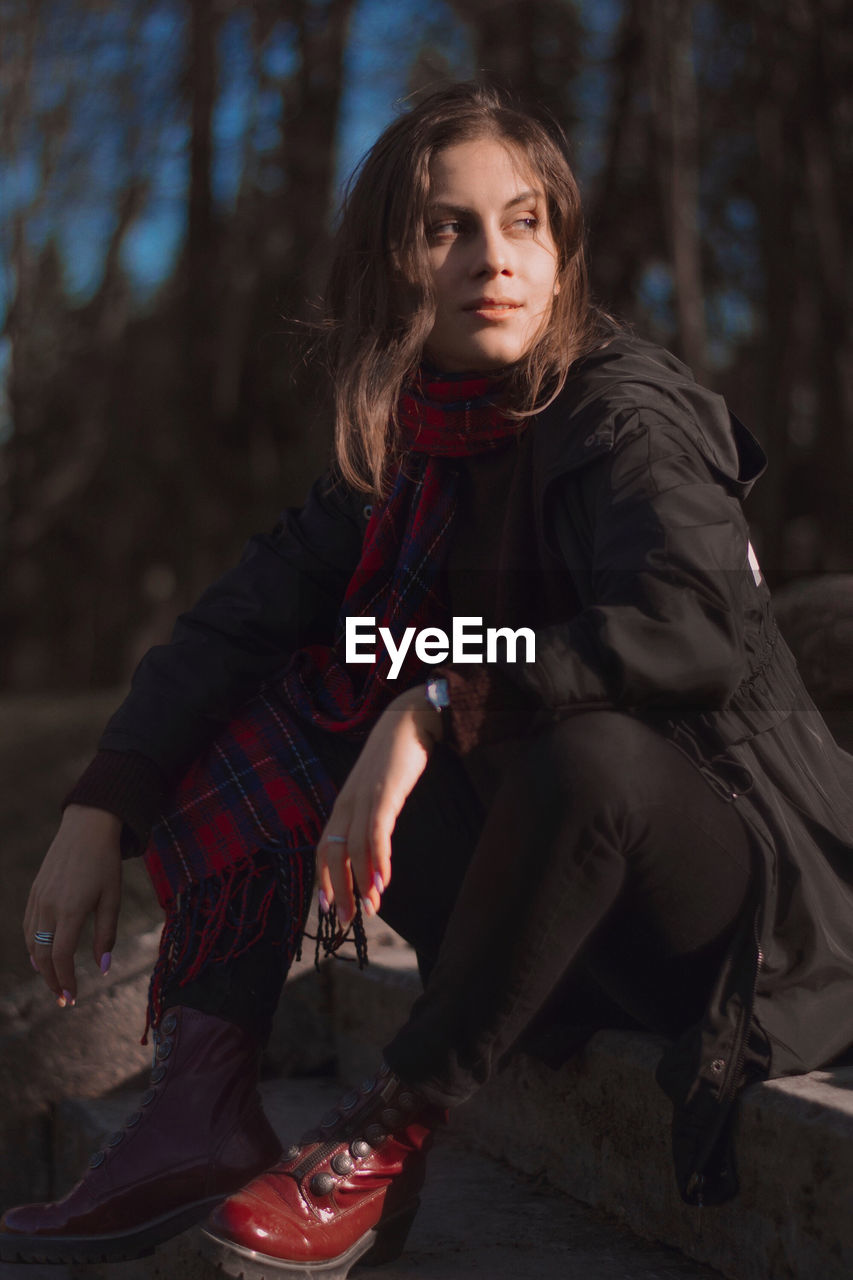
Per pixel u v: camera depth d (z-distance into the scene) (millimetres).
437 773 1547
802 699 1474
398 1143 1366
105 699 8023
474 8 10203
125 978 2346
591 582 1338
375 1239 1410
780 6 8852
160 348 14766
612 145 9852
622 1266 1457
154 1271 1624
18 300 14039
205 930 1507
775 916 1308
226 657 1630
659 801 1233
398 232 1469
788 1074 1330
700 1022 1296
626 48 9656
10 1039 2273
